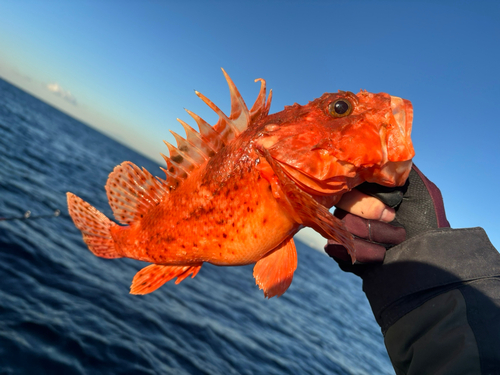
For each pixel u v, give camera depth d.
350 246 0.25
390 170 0.29
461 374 0.24
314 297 5.17
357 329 4.16
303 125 0.31
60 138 9.73
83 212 0.49
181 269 0.41
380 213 0.31
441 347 0.26
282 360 1.80
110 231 0.47
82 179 5.03
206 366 1.31
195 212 0.38
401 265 0.29
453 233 0.29
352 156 0.29
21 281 1.28
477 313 0.26
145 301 1.71
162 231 0.40
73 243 2.12
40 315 1.10
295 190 0.27
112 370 0.99
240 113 0.37
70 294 1.37
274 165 0.28
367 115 0.30
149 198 0.42
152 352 1.21
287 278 0.34
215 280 3.49
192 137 0.38
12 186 2.66
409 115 0.30
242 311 2.55
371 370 2.53
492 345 0.24
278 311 3.21
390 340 0.29
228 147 0.37
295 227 0.34
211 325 1.85
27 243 1.66
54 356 0.93
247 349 1.73
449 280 0.27
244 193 0.34
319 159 0.30
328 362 2.17
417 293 0.28
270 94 0.38
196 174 0.39
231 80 0.36
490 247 0.28
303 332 2.76
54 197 3.05
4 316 1.00
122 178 0.44
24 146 5.23
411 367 0.27
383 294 0.30
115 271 1.98
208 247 0.37
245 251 0.35
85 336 1.09
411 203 0.31
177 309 1.85
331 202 0.31
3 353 0.85
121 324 1.31
